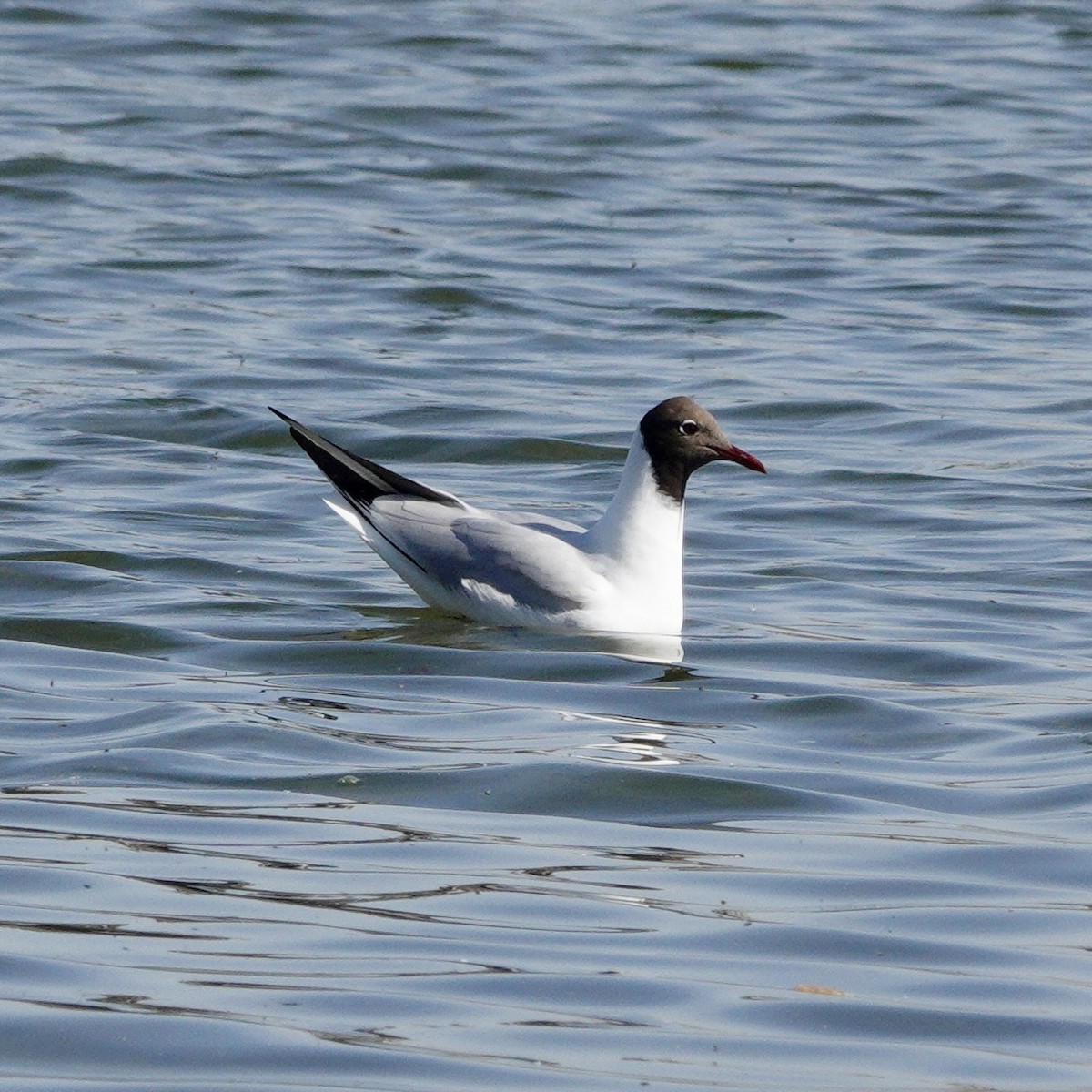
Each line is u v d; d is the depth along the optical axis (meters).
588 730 12.17
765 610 15.20
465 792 10.98
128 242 27.17
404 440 19.81
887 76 37.69
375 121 33.88
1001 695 13.09
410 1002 8.23
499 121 34.06
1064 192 30.97
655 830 10.50
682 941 8.99
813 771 11.51
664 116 34.66
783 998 8.41
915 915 9.37
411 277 26.06
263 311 24.48
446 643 14.16
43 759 11.26
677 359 23.03
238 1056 7.70
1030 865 10.02
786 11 42.56
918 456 19.62
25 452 18.98
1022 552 16.67
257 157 31.78
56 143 31.61
